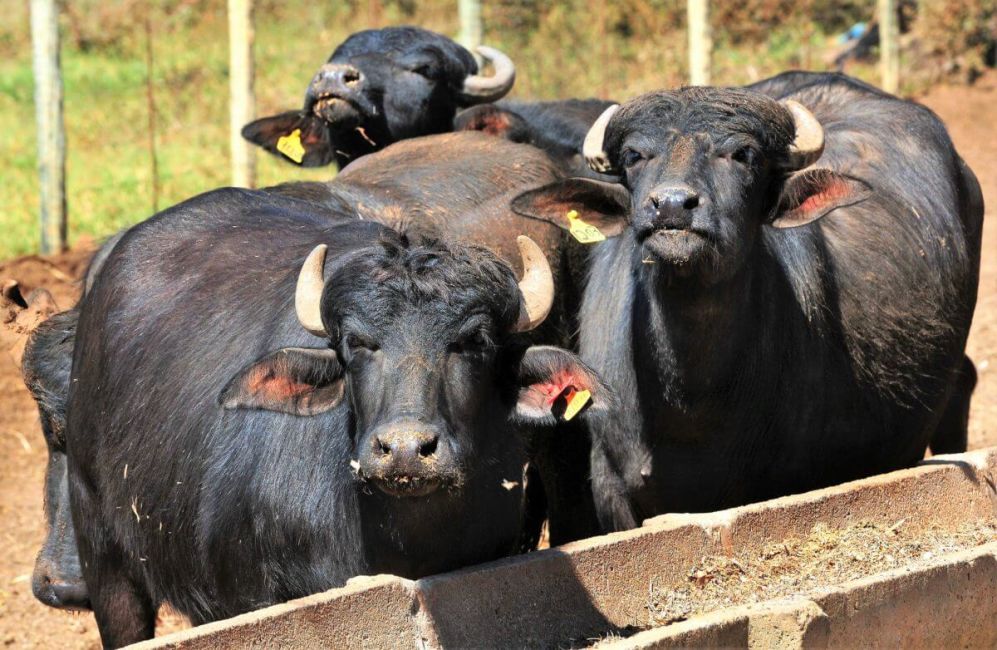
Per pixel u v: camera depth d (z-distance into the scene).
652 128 11.48
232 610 10.80
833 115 15.02
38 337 13.52
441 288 9.11
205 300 11.57
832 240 13.44
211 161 33.62
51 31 25.12
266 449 10.38
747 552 10.68
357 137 18.34
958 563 10.52
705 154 11.27
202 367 11.16
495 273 9.38
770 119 11.54
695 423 12.34
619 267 13.09
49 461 13.79
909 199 14.09
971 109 39.81
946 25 43.09
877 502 11.53
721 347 11.95
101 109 38.81
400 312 9.05
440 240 9.77
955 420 16.23
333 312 9.27
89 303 12.57
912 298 13.67
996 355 22.45
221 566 10.66
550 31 40.31
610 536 10.12
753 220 11.61
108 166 33.25
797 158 11.77
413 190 13.98
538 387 9.81
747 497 12.90
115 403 11.71
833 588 9.62
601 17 37.78
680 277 11.37
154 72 43.31
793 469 12.94
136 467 11.37
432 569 10.00
